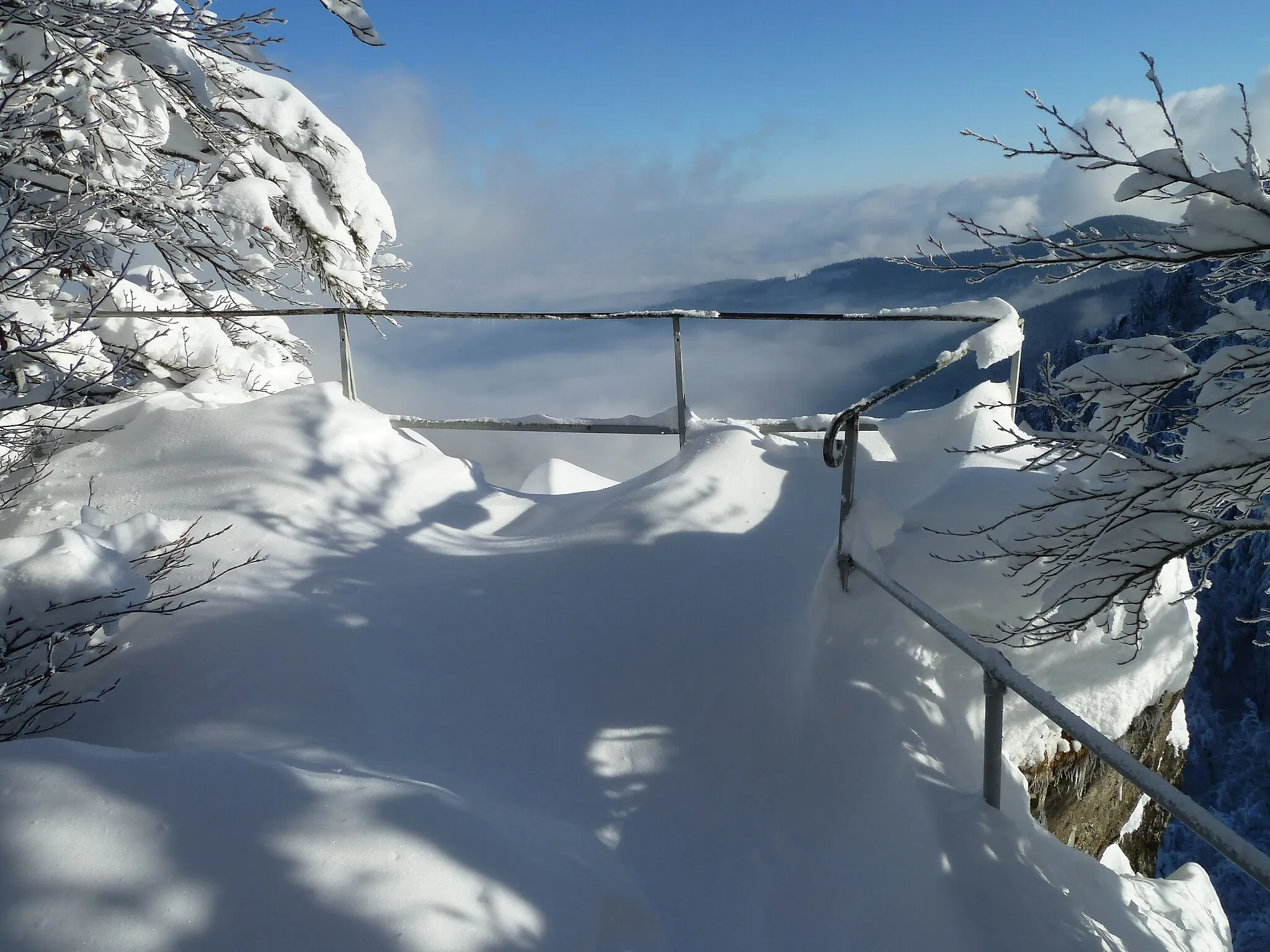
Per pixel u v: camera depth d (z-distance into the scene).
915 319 3.77
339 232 6.79
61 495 3.60
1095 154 2.60
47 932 1.53
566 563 3.27
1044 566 2.94
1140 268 2.81
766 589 3.15
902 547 3.06
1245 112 2.41
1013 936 1.97
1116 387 2.76
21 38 4.43
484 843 1.86
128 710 2.47
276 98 6.35
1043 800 3.12
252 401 4.02
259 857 1.68
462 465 4.16
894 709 2.60
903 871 2.13
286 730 2.34
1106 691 3.17
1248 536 2.83
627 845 2.26
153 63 4.58
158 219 5.30
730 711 2.69
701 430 4.03
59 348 4.34
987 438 3.71
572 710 2.66
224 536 3.29
